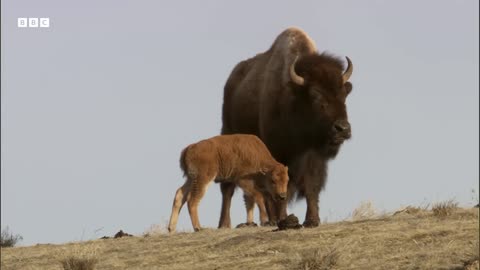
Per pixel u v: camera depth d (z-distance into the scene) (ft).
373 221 207.10
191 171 237.45
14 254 212.84
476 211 212.23
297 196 257.14
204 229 228.02
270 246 187.52
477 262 157.07
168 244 203.72
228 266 175.94
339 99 245.04
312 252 175.11
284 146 256.32
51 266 195.00
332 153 250.16
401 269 161.79
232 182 255.70
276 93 259.39
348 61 252.21
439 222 199.82
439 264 161.68
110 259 193.67
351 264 168.66
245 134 255.09
